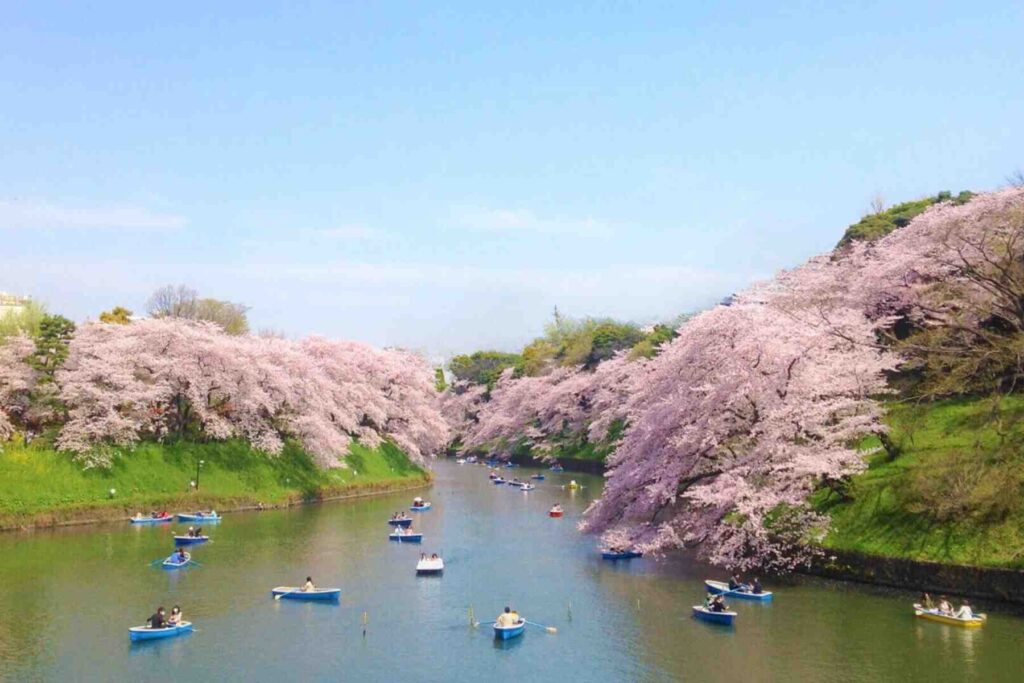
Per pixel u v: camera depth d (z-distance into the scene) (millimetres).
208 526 61688
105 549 51875
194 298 118188
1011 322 46594
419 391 108250
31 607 38781
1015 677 28219
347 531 61094
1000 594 35281
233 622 37094
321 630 35969
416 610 39188
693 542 50750
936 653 30609
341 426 91438
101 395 65062
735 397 44250
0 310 80375
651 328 124062
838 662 30250
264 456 78812
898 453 45750
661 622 36312
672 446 47750
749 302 55156
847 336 48062
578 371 133875
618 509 51156
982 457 40812
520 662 31734
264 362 77562
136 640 34031
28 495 58781
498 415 140250
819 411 42719
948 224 46156
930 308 51406
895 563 38969
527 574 46531
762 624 34906
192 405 73312
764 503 41438
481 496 86125
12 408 65188
